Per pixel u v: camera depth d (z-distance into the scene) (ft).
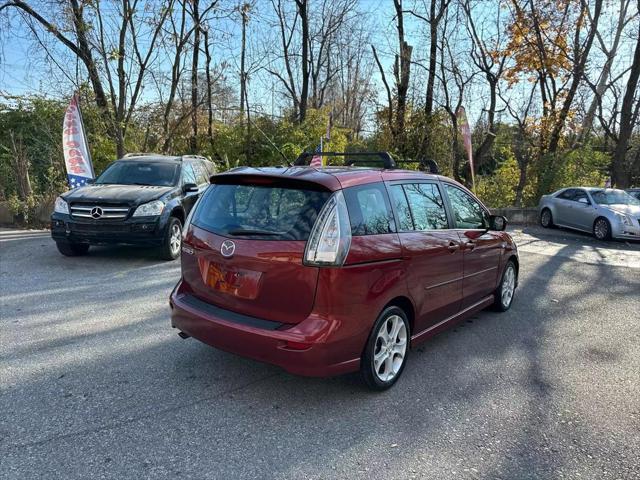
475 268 16.40
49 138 48.39
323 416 11.07
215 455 9.43
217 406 11.32
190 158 32.96
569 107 65.26
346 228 10.92
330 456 9.55
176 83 53.11
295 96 78.64
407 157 62.28
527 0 61.00
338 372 10.99
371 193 12.17
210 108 60.95
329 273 10.52
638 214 43.19
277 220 11.25
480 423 11.07
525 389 12.89
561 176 62.49
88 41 45.91
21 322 16.55
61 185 41.83
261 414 11.05
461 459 9.65
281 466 9.18
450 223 15.23
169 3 47.78
